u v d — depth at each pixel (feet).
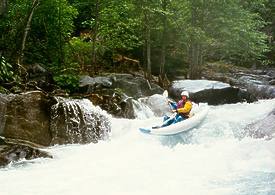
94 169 27.99
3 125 34.37
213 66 89.25
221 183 24.04
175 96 59.36
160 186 23.81
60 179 25.59
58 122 37.86
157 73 75.97
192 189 23.07
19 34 50.85
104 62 66.85
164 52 69.00
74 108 39.14
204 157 30.45
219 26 73.82
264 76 81.92
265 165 27.76
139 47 75.97
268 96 67.92
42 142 36.27
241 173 26.05
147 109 50.01
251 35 77.36
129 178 25.59
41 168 28.32
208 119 40.73
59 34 57.16
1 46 50.67
